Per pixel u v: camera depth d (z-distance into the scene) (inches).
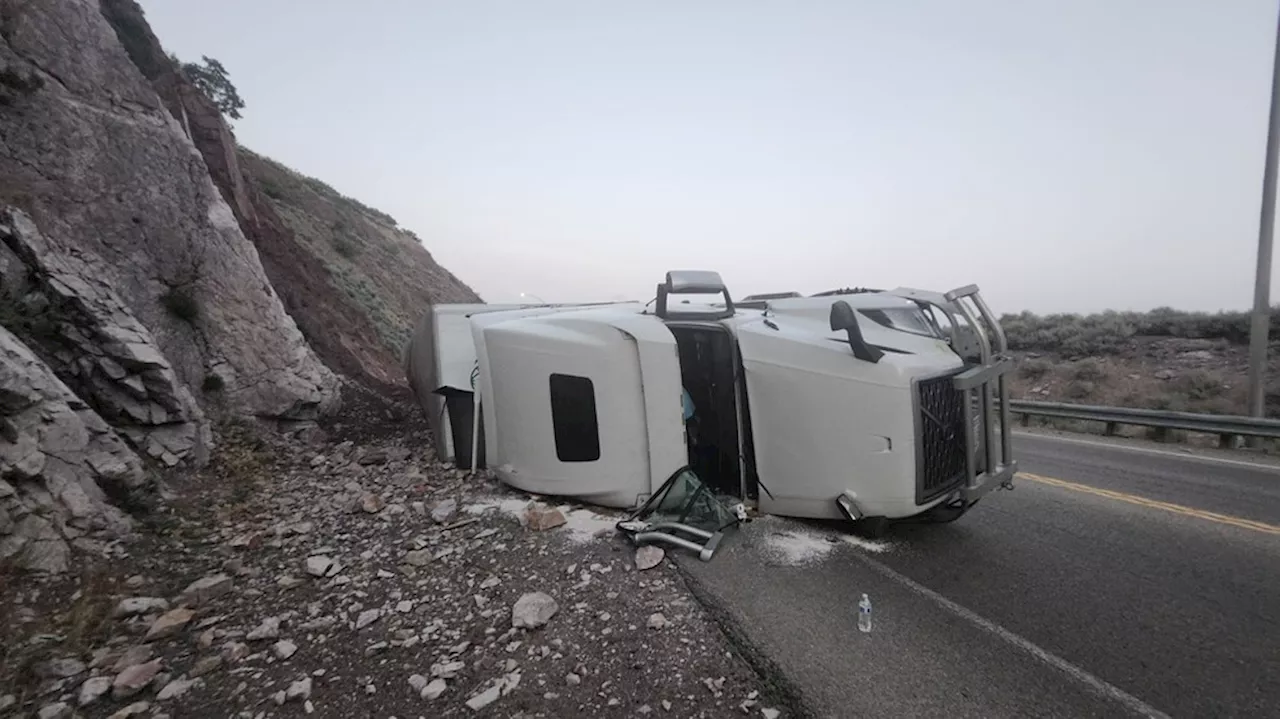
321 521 208.7
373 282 909.8
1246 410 430.9
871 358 174.6
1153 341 625.3
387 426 368.5
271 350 324.8
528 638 131.1
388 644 129.7
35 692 114.1
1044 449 359.6
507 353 231.0
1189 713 108.7
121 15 465.4
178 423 245.9
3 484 154.2
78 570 155.7
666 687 114.5
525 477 227.5
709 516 192.5
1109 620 142.2
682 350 227.9
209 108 514.9
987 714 107.7
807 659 123.6
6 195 241.9
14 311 212.2
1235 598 153.3
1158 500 240.4
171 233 302.2
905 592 155.3
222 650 128.0
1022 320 807.1
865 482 176.6
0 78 255.9
